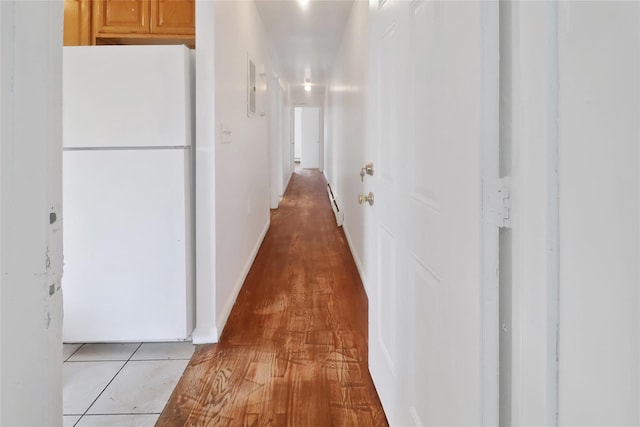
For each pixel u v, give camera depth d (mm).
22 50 532
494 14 708
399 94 1326
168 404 1665
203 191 2189
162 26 2756
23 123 536
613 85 471
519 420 674
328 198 7586
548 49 578
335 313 2600
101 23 2744
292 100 10164
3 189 501
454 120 860
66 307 2125
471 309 786
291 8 3711
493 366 732
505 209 697
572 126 539
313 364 1975
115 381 1836
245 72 3164
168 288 2141
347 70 4168
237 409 1629
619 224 468
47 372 591
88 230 2105
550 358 589
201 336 2201
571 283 547
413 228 1196
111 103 2059
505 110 703
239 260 3035
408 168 1237
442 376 964
